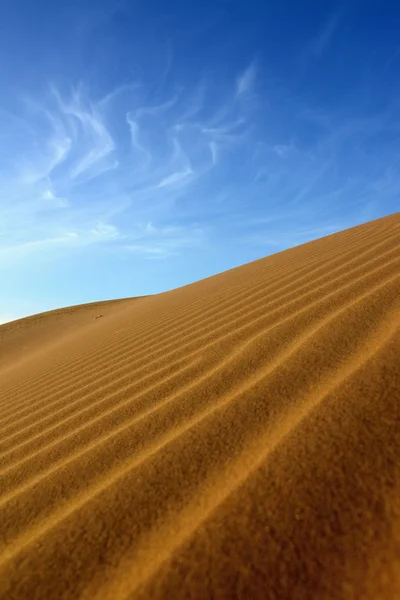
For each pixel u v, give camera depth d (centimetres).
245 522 101
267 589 83
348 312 250
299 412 149
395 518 91
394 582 78
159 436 171
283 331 265
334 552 87
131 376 319
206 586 86
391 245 454
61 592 96
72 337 1268
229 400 183
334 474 108
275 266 762
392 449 111
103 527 116
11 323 2559
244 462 128
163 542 103
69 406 299
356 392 148
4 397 488
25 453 220
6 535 132
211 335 353
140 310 1096
